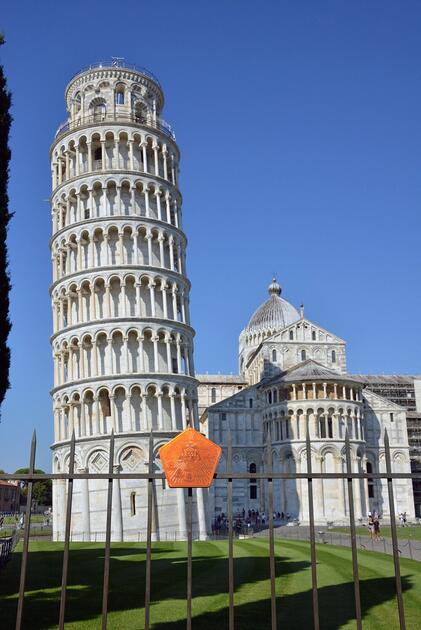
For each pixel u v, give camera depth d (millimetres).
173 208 82250
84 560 40375
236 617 21672
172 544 54688
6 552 37062
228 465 13516
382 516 106562
